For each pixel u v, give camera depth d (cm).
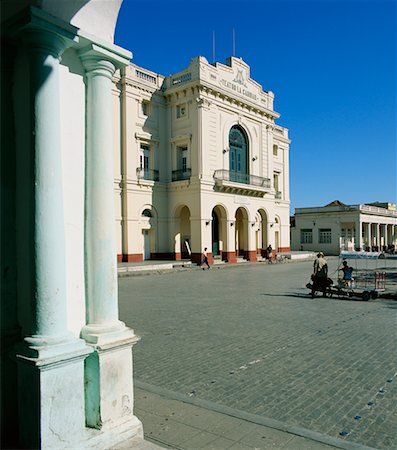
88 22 335
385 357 591
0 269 321
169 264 2309
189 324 842
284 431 359
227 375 520
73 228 332
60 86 324
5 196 327
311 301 1166
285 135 3916
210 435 353
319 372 525
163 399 437
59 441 291
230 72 2862
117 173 2475
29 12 284
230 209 2833
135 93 2575
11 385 316
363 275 2045
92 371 324
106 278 342
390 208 5838
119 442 323
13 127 332
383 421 381
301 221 4850
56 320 301
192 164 2653
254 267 2634
